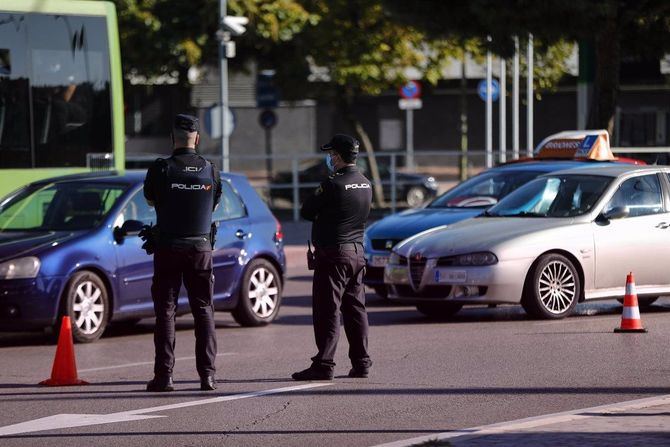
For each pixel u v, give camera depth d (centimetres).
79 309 3962
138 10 10344
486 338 3847
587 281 4353
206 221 2994
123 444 2394
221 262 4291
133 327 4494
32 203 4153
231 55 8844
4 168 5688
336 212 3078
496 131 15888
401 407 2736
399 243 4572
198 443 2386
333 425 2547
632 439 2227
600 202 4428
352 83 10781
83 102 5922
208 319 3019
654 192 4528
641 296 4516
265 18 10394
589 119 7769
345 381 3095
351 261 3095
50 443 2416
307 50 10631
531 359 3391
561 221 4381
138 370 3400
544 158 5650
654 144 10244
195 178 2970
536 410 2678
